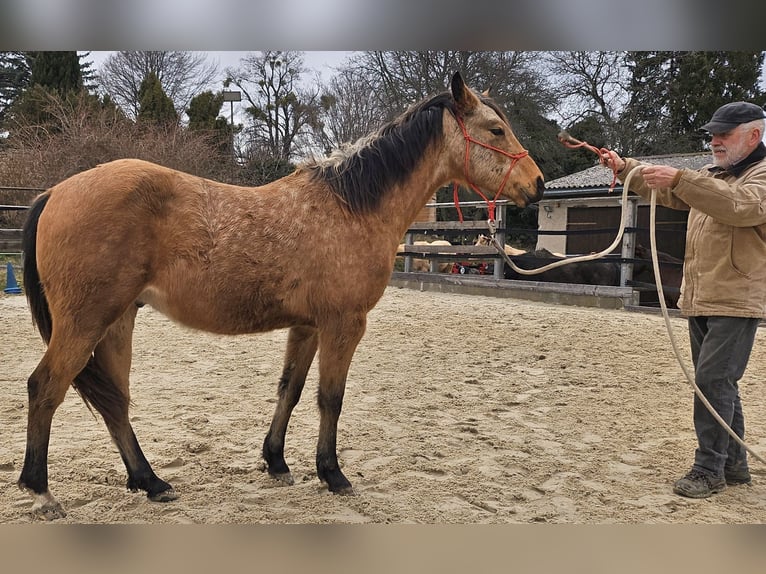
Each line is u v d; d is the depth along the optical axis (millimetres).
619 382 5855
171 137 19297
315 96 28047
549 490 3418
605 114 25203
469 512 3129
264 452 3557
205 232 2998
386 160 3482
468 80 21984
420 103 3732
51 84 24344
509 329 8539
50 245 2838
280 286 3123
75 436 4082
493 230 3818
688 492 3365
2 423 4270
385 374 6070
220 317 3094
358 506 3172
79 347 2818
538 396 5371
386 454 3955
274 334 8062
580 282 12055
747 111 3322
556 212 16875
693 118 24328
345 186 3346
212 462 3742
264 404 4969
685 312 3561
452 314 9883
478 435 4336
